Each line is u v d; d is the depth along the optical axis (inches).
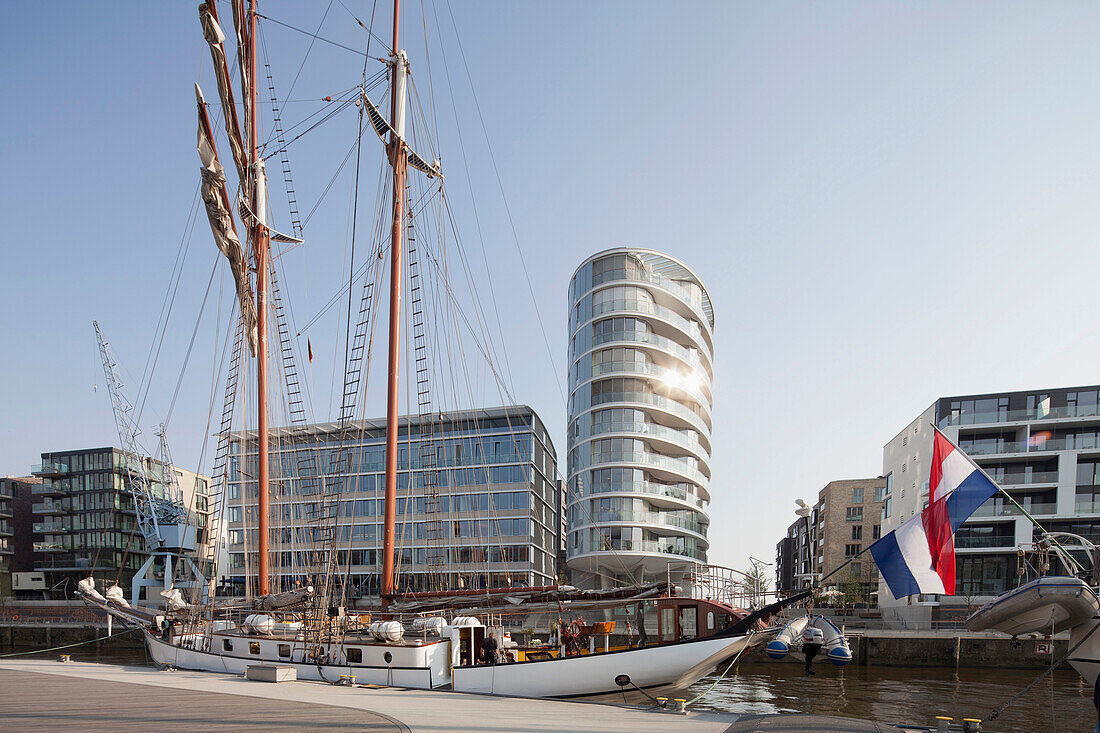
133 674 877.2
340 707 577.3
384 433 3038.9
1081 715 1010.1
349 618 964.0
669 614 823.1
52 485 3996.1
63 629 2800.2
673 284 2758.4
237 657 935.0
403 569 2726.4
